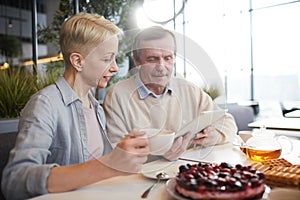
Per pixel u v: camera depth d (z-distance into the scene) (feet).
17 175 2.25
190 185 1.89
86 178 2.21
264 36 14.55
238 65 14.53
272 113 12.67
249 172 2.12
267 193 2.08
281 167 2.43
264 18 14.51
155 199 2.11
